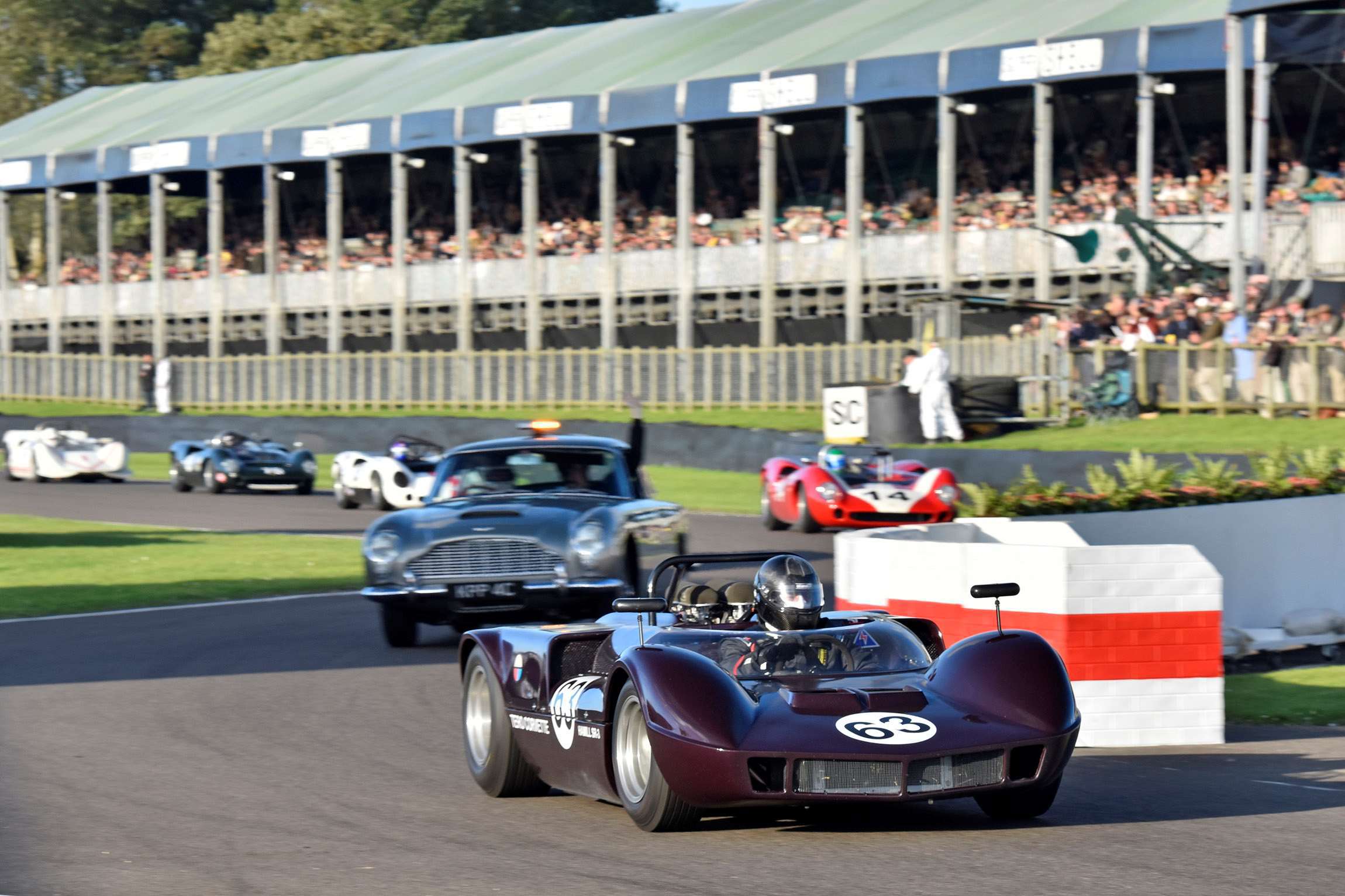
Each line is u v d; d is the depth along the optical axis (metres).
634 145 193.88
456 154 181.50
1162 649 33.28
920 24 159.88
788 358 146.00
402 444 104.38
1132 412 103.44
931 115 169.12
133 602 62.62
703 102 161.38
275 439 152.25
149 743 34.00
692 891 20.73
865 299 155.62
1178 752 32.41
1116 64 133.00
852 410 111.44
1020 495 46.44
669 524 48.94
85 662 47.28
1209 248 132.88
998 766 23.23
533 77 185.62
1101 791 27.80
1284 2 112.81
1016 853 22.58
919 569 36.19
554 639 27.64
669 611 29.25
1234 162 117.94
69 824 25.95
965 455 89.19
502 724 28.05
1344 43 111.69
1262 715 37.16
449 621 47.91
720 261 163.62
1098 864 21.81
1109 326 110.25
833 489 79.19
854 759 22.45
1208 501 47.66
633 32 196.62
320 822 26.03
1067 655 33.06
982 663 24.66
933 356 106.38
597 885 21.20
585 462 51.44
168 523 97.38
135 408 196.25
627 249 175.25
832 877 21.33
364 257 199.88
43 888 21.53
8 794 28.64
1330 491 50.34
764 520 84.38
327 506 108.12
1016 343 114.94
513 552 46.47
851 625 27.03
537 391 163.50
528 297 176.88
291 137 194.62
